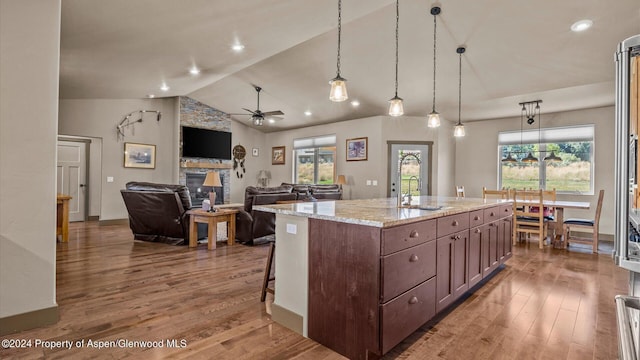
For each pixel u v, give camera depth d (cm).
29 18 224
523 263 415
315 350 203
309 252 219
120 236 557
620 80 130
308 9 344
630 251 129
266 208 247
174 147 782
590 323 243
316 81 612
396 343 191
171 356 192
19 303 219
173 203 476
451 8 370
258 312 255
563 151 650
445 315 256
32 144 225
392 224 186
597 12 341
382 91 604
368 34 438
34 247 225
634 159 128
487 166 748
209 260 406
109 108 692
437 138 718
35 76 226
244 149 952
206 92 731
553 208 545
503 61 461
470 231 286
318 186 728
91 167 748
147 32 347
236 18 340
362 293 189
